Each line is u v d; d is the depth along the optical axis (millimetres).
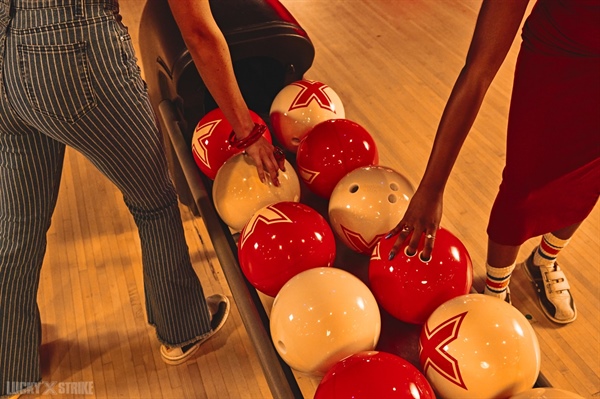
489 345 1062
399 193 1373
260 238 1295
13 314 1626
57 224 2230
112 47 1202
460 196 2219
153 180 1432
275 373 1209
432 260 1210
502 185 1490
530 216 1496
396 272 1215
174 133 1776
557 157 1364
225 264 1439
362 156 1495
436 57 2969
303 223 1308
